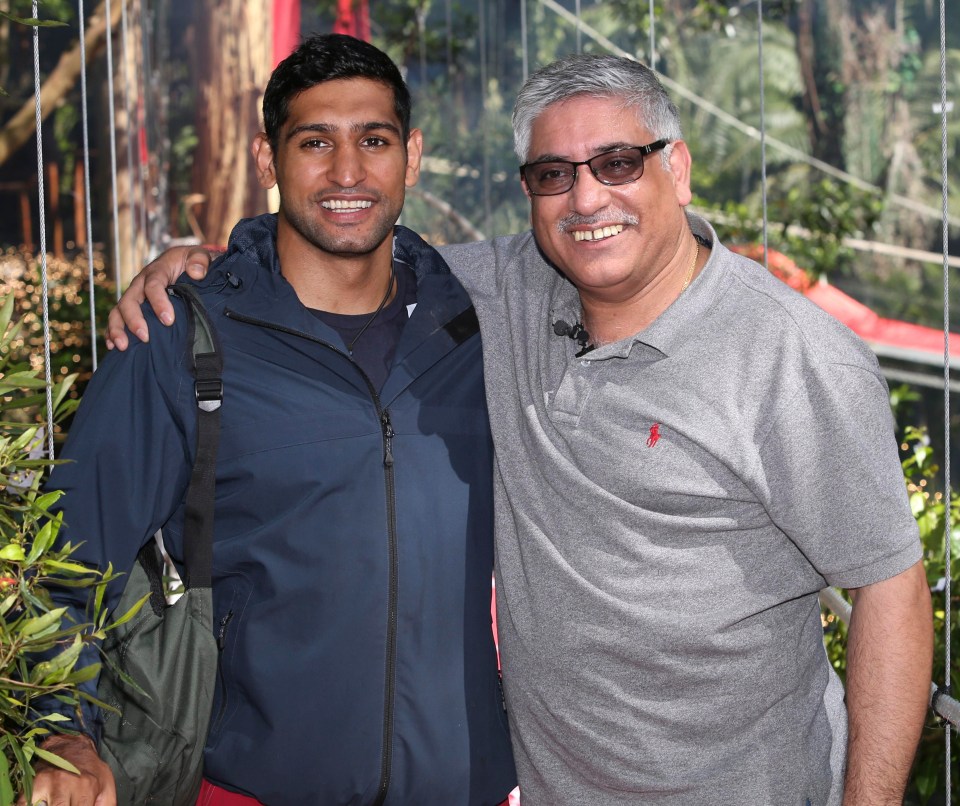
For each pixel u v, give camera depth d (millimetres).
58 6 8859
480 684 2061
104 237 8844
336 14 8859
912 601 1836
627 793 1926
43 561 1501
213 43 7895
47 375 1948
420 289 2186
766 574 1896
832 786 1975
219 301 2031
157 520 1966
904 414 8594
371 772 1974
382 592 1961
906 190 10047
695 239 2064
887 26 10227
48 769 1651
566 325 1991
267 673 1962
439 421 2061
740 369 1837
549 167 1919
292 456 1959
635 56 9742
